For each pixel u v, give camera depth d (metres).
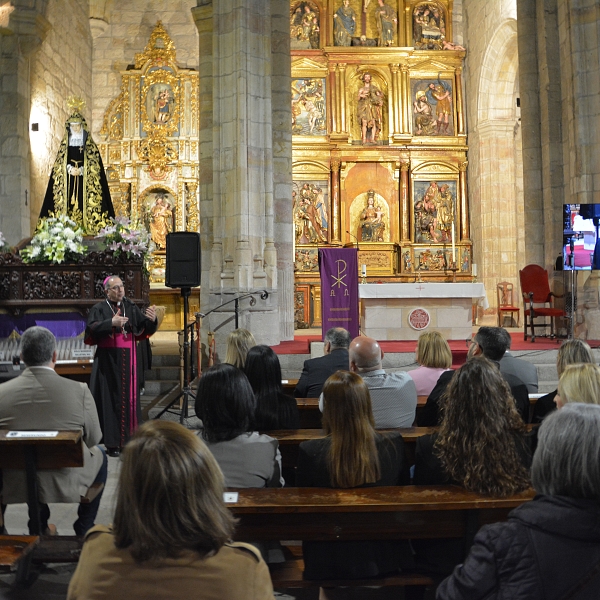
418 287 10.37
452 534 2.91
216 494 1.60
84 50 16.91
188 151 17.06
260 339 9.85
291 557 3.50
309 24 18.19
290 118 11.24
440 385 4.40
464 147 18.06
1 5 12.23
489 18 16.53
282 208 11.09
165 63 17.28
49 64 14.16
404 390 4.17
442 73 18.33
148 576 1.54
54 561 3.02
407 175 17.97
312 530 2.88
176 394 8.61
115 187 17.02
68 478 3.82
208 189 10.90
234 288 9.81
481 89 17.19
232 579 1.56
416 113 18.25
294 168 17.73
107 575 1.56
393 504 2.72
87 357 8.12
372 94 18.11
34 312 8.21
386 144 18.14
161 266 16.27
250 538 2.88
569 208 9.23
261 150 10.21
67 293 8.21
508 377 4.40
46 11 12.76
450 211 18.06
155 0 17.77
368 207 17.73
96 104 17.48
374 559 2.98
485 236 17.14
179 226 16.78
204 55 11.07
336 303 9.99
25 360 3.93
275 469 3.34
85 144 10.38
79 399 3.93
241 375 3.24
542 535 1.67
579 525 1.64
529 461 3.01
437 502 2.73
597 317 10.36
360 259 17.45
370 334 10.42
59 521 4.85
